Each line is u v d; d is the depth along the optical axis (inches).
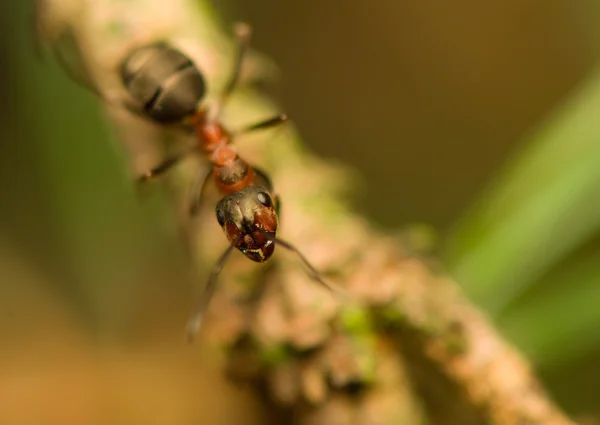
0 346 3.1
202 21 2.5
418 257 2.3
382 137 3.2
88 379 3.1
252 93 2.5
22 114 2.8
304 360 2.3
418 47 3.1
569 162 2.3
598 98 2.3
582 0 3.0
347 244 2.3
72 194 2.7
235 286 2.3
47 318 3.1
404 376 2.3
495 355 2.3
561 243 2.3
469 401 2.3
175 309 3.0
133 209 2.7
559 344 2.3
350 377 2.3
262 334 2.3
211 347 2.3
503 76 3.1
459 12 3.1
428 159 3.2
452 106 3.2
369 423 2.3
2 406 3.1
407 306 2.3
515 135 3.1
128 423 3.1
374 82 3.2
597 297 2.3
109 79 2.4
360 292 2.3
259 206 2.3
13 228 3.0
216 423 3.0
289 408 2.4
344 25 3.1
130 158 2.5
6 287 3.1
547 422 2.3
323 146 3.2
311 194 2.4
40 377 3.1
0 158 2.9
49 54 2.6
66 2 2.4
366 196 3.2
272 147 2.4
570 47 3.0
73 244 2.8
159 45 2.4
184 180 2.5
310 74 3.2
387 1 3.1
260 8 3.1
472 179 3.2
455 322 2.3
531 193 2.3
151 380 3.1
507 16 3.1
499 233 2.3
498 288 2.3
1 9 2.6
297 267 2.3
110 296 3.0
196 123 2.4
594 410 2.5
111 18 2.4
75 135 2.6
